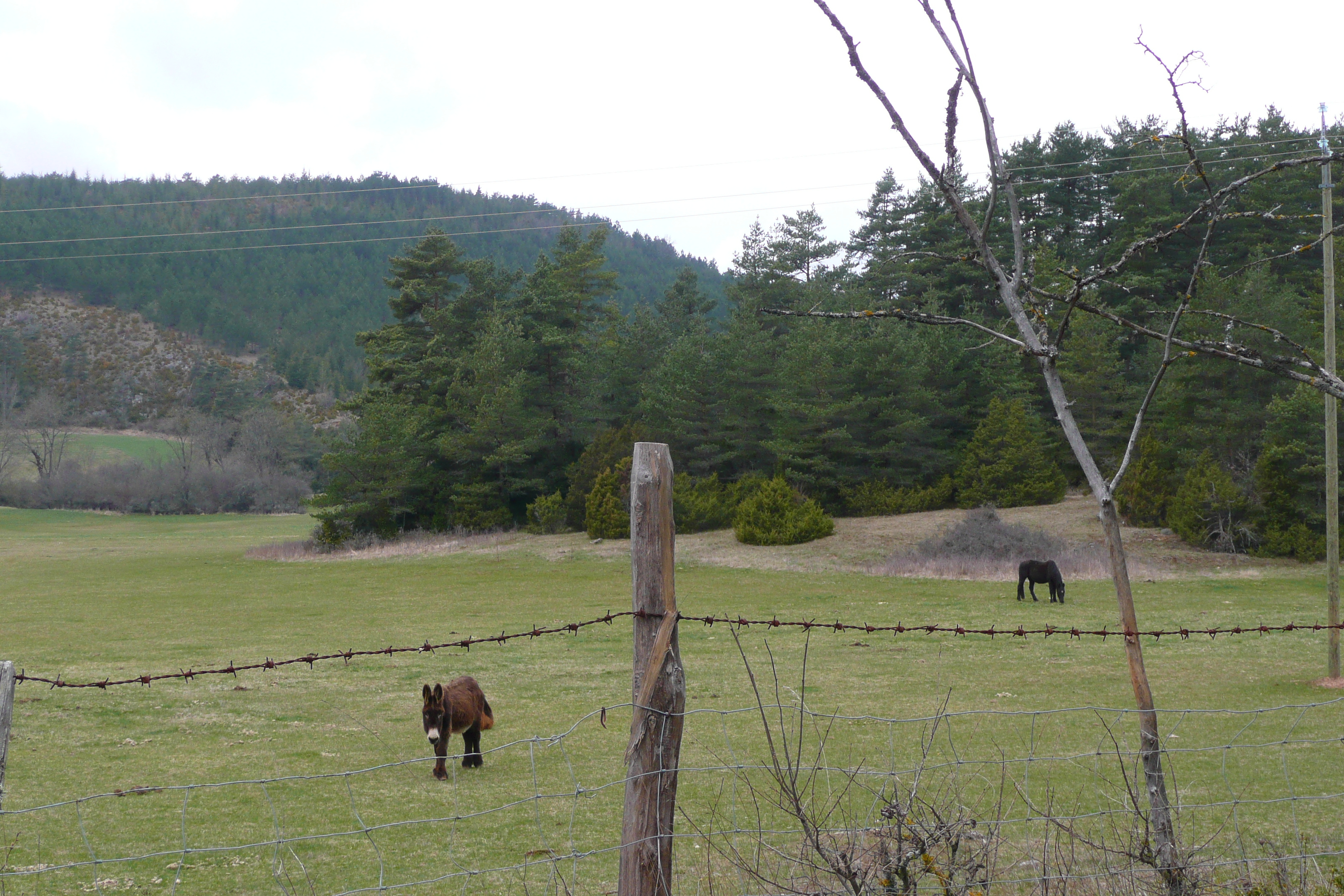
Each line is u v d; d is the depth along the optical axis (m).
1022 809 7.48
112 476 111.88
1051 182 57.00
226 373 184.75
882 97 4.80
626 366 59.00
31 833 7.91
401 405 56.47
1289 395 36.47
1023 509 46.72
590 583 35.69
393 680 16.61
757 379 53.19
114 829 8.02
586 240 68.38
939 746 10.52
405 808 8.66
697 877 5.95
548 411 60.72
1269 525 36.09
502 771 10.13
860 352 50.00
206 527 82.81
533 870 6.79
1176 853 4.49
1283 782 8.74
